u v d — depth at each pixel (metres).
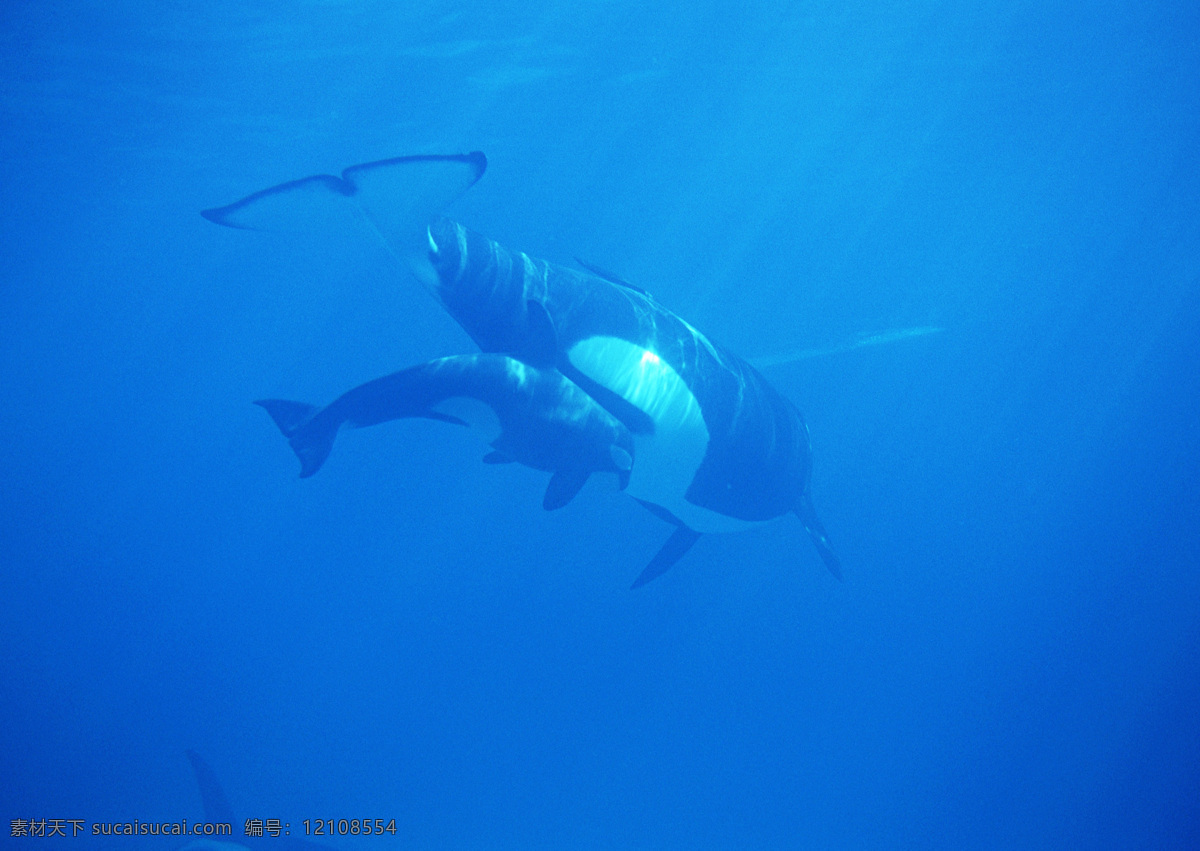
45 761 25.41
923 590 29.06
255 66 16.97
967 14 15.81
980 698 25.95
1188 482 32.56
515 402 4.45
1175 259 38.09
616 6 15.16
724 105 22.00
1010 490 31.98
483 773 23.78
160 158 22.78
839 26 16.39
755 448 6.30
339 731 27.17
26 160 22.00
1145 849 18.70
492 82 19.25
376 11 14.68
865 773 23.84
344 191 3.89
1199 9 15.63
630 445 4.90
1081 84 19.98
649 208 37.44
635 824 21.22
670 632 26.92
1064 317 35.28
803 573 27.03
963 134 24.23
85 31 14.73
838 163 28.05
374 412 4.05
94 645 42.94
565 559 27.62
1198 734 22.16
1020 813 21.17
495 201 34.53
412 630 33.75
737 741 25.23
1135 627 26.95
